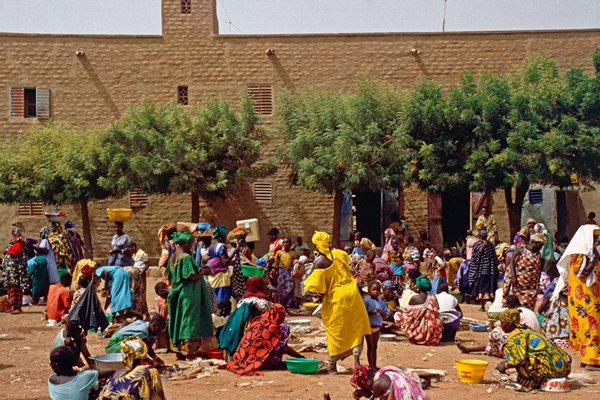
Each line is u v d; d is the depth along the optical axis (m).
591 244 12.30
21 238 19.97
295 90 32.53
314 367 11.91
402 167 27.83
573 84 28.00
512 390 10.95
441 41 32.62
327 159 27.83
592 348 12.38
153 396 8.20
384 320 16.02
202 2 32.72
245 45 32.66
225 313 13.88
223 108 29.55
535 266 17.27
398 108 28.66
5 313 19.73
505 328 11.41
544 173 27.27
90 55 32.53
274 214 32.44
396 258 20.81
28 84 32.31
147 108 29.31
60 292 17.47
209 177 29.17
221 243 15.87
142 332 12.00
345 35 32.56
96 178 29.09
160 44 32.66
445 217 35.78
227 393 10.74
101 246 32.41
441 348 14.48
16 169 29.30
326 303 11.67
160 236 16.62
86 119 32.53
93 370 8.89
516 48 32.66
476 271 20.27
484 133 27.73
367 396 8.81
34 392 10.98
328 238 11.69
